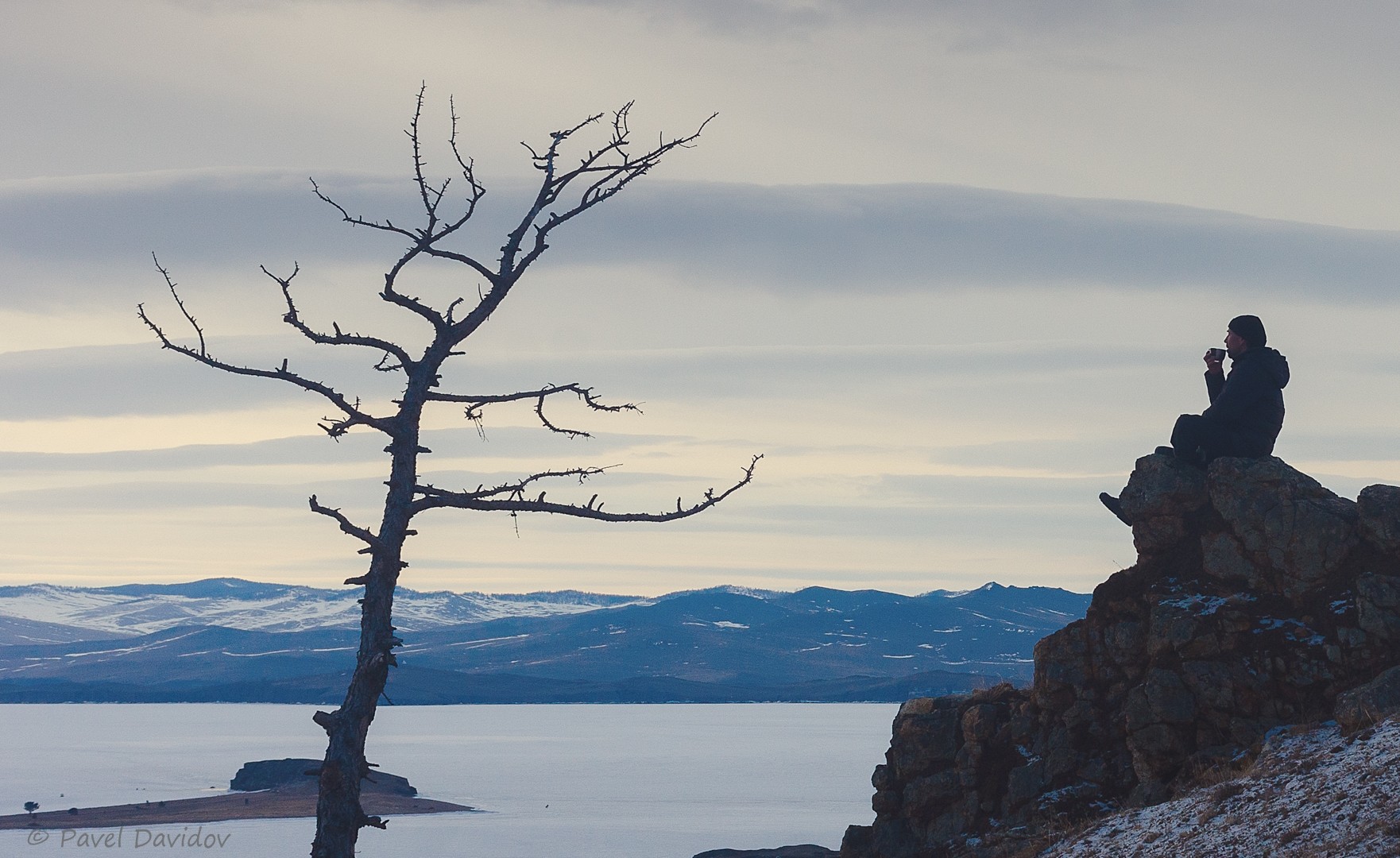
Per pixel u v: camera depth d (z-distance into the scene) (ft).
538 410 74.74
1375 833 60.29
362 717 69.00
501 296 74.90
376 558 70.79
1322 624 78.89
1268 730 78.07
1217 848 66.74
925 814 90.22
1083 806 82.74
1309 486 83.25
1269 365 86.99
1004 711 90.02
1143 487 87.61
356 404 71.77
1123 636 84.69
